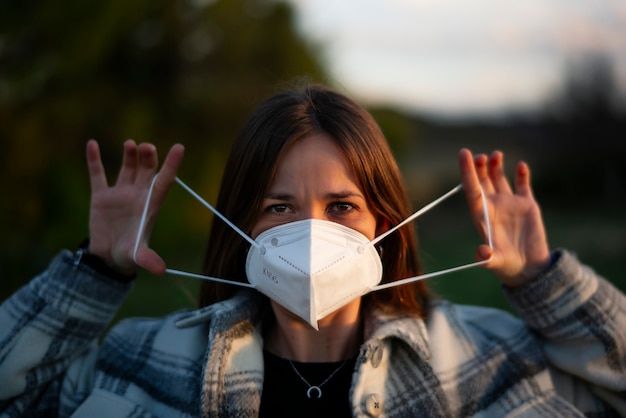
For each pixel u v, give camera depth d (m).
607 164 18.53
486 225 1.99
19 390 1.97
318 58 9.98
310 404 1.89
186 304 3.95
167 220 7.95
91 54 6.84
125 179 2.08
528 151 20.48
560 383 2.06
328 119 1.85
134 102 8.28
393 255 2.03
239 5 9.37
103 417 1.91
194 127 9.13
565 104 22.03
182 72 9.09
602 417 2.02
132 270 2.10
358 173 1.85
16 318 2.01
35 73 6.54
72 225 6.75
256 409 1.84
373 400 1.81
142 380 2.00
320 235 1.77
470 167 2.03
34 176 6.75
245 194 1.90
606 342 1.94
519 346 2.07
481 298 5.93
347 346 1.96
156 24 8.66
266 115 1.89
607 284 2.04
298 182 1.81
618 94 21.89
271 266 1.78
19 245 6.59
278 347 2.00
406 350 1.95
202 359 1.98
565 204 17.72
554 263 2.01
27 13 6.19
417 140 12.12
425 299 2.14
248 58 9.44
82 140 7.62
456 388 1.93
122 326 2.20
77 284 2.02
